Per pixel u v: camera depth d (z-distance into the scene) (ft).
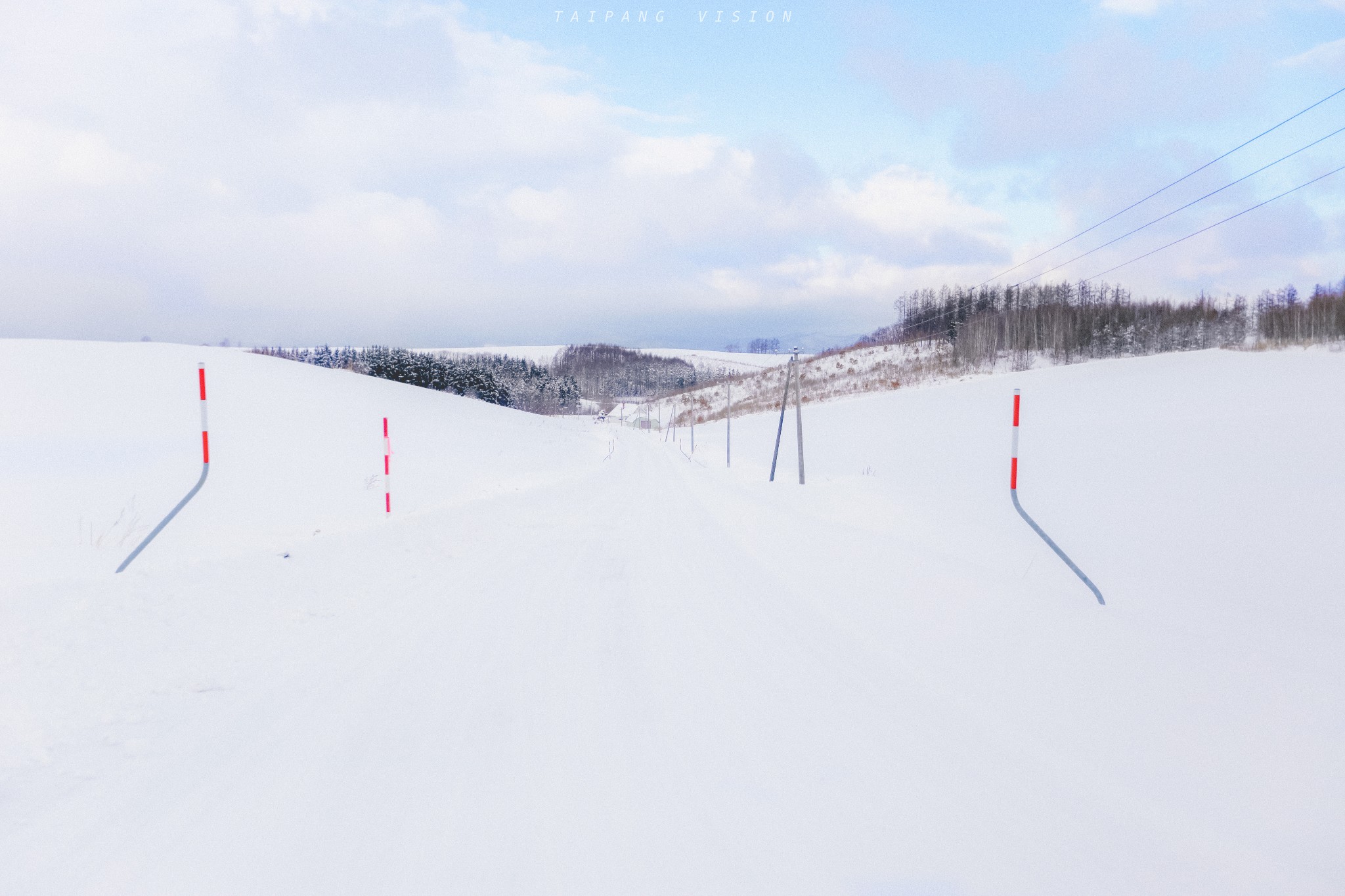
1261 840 7.25
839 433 148.97
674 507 45.29
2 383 87.30
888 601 17.93
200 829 7.51
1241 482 38.32
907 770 8.98
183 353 133.59
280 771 8.94
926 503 39.83
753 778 8.78
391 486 50.37
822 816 7.84
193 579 17.74
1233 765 8.84
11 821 7.61
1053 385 181.37
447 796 8.27
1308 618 16.47
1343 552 22.95
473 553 26.66
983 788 8.48
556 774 8.87
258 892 6.39
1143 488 39.75
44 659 12.01
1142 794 8.24
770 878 6.67
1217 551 24.07
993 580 19.79
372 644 14.73
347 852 7.07
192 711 10.92
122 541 23.95
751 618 16.97
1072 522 31.73
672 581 21.66
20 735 9.69
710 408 389.60
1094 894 6.45
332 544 24.31
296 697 11.60
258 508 34.76
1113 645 13.79
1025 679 12.07
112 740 9.76
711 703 11.41
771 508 41.55
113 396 91.56
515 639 15.20
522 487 58.39
